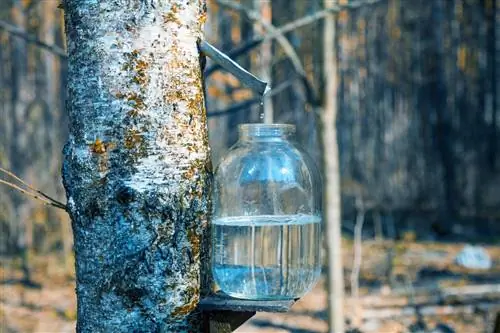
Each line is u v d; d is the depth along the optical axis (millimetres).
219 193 2158
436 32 12898
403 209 12570
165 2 2014
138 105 1984
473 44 13320
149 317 1997
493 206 12914
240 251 2057
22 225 9992
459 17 13219
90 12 2000
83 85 2012
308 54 8062
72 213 2043
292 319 6965
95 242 2006
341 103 12406
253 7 6137
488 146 13273
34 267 9242
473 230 12156
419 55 12906
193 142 2051
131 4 1986
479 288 7738
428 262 9492
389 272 8422
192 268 2039
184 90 2035
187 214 2025
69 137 2059
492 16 13352
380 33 12570
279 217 2158
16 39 9984
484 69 13391
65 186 2059
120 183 1982
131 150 1983
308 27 8102
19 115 10117
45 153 10023
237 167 2195
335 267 5336
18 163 10008
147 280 1989
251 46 4453
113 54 1986
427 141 12891
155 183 1989
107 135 1988
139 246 1983
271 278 2061
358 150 12500
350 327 6449
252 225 2057
